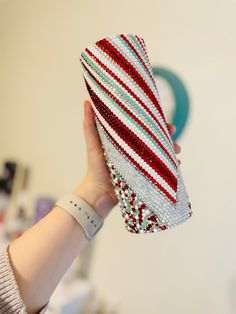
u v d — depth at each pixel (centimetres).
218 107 75
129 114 39
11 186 125
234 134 73
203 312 79
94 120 46
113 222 96
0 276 40
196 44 78
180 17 80
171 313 85
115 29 93
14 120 127
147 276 89
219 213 76
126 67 39
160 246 86
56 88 110
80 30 102
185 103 79
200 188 78
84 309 99
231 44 72
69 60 106
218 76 75
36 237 44
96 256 101
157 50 84
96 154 48
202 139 77
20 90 124
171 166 41
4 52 130
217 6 74
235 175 73
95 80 40
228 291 75
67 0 105
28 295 42
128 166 40
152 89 41
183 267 82
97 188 49
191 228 80
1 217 124
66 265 45
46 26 112
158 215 40
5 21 129
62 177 110
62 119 109
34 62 117
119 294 96
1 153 134
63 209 47
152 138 40
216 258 76
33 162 119
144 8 86
